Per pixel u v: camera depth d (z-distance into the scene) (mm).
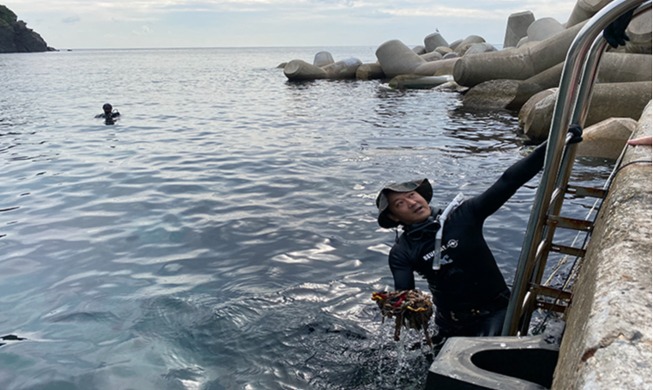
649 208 2129
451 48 45906
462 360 1933
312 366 3516
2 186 8320
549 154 2410
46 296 4508
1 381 3344
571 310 2057
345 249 5477
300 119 16047
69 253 5469
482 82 20125
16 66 63156
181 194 7676
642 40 14758
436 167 9094
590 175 8109
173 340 3812
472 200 3293
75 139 12750
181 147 11570
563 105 2316
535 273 2834
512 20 34656
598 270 1785
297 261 5191
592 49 2652
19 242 5812
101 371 3447
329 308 4262
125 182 8445
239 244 5648
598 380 1237
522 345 2018
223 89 28359
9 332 3936
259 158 10188
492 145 11125
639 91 11242
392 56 31906
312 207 6930
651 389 1170
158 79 37781
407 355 3598
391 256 3402
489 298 3352
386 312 2951
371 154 10344
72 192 7867
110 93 26156
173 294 4508
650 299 1497
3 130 14266
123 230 6148
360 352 3660
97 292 4570
